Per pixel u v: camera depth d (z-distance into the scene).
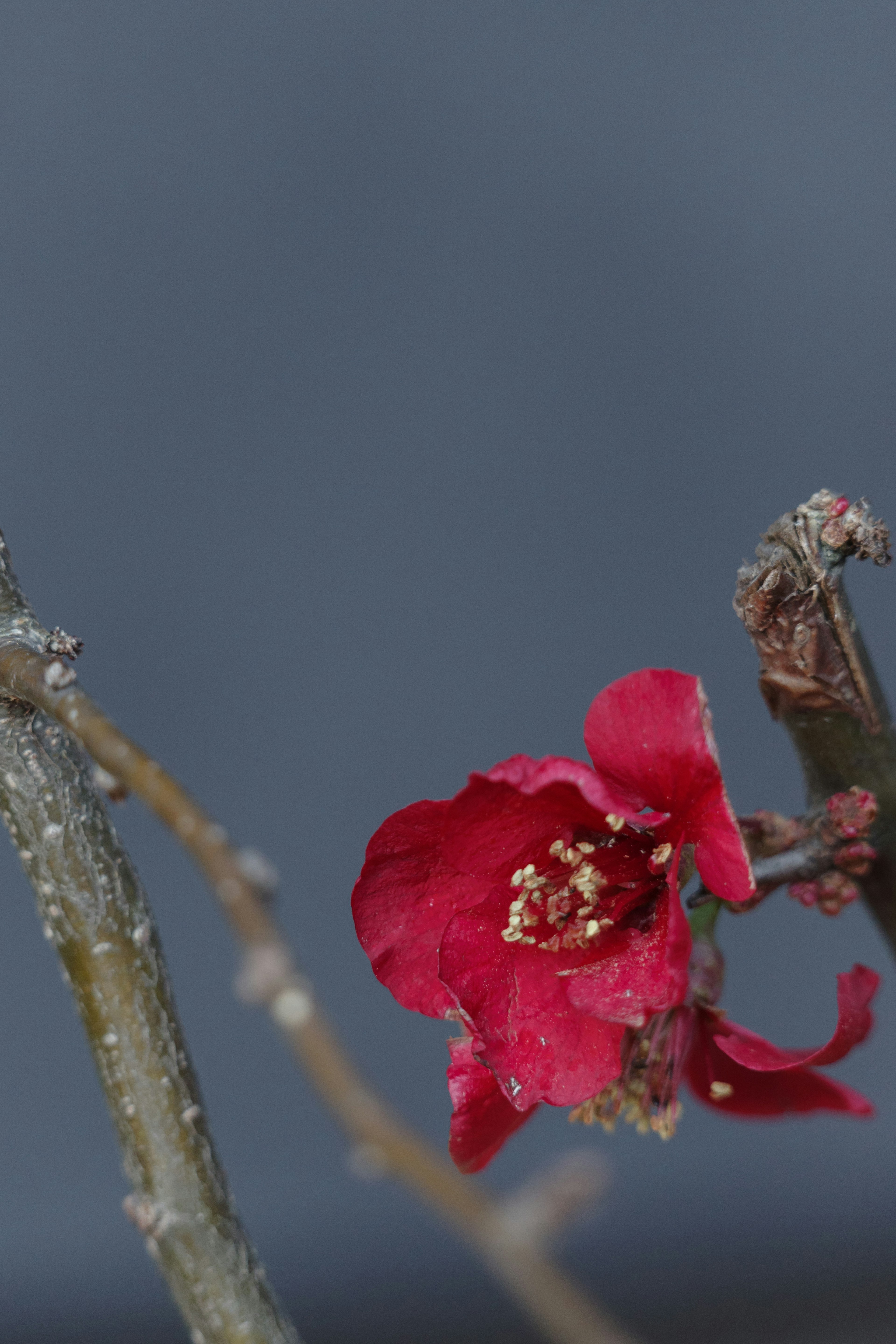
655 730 0.46
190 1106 0.46
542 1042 0.46
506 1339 1.13
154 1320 1.26
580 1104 0.47
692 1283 1.18
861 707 0.47
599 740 0.46
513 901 0.47
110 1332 1.24
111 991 0.46
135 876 0.47
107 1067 0.46
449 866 0.47
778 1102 0.48
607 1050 0.46
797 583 0.47
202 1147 0.46
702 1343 1.07
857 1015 0.47
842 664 0.47
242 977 0.39
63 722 0.44
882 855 0.48
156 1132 0.46
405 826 0.47
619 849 0.47
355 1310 1.23
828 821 0.48
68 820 0.46
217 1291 0.46
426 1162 0.35
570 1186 0.34
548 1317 0.33
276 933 0.41
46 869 0.46
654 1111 0.47
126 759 0.43
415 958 0.47
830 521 0.47
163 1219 0.46
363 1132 0.35
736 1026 0.48
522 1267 0.33
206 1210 0.46
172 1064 0.46
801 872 0.48
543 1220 0.34
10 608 0.47
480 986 0.46
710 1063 0.48
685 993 0.45
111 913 0.46
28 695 0.45
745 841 0.48
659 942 0.47
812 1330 1.07
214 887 0.41
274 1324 0.46
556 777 0.46
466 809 0.46
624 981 0.46
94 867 0.46
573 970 0.46
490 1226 0.34
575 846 0.47
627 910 0.47
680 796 0.46
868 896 0.48
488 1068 0.46
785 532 0.47
